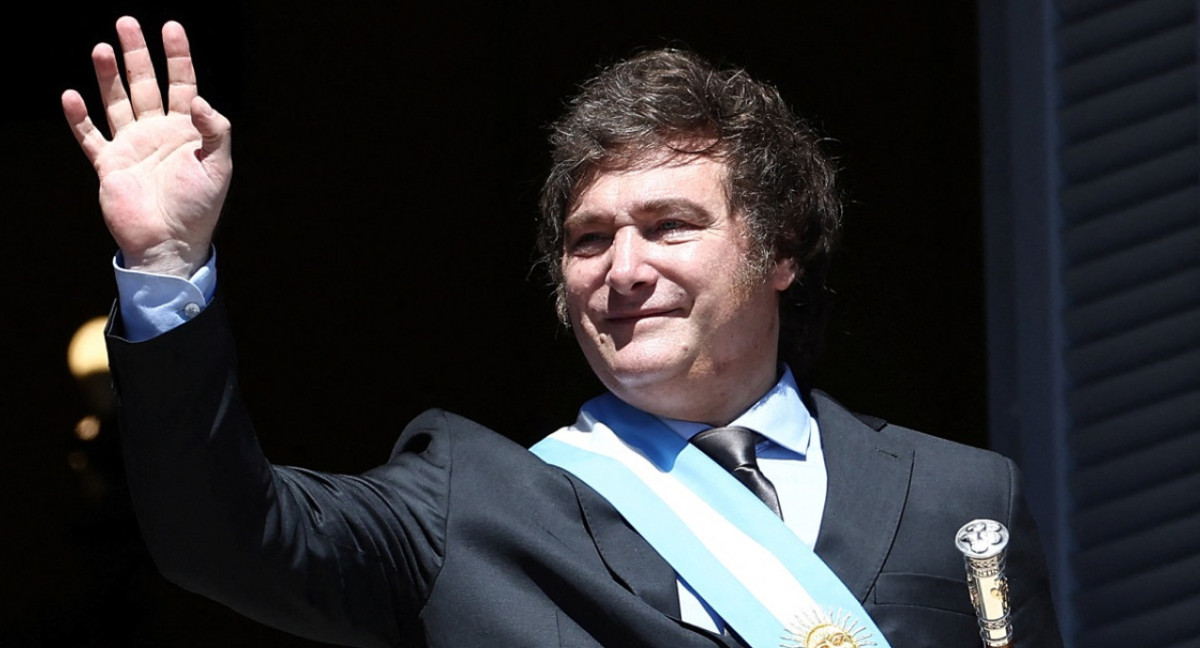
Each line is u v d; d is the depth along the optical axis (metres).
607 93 9.13
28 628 19.20
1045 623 9.24
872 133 17.14
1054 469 11.84
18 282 21.69
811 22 17.78
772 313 9.34
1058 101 11.97
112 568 19.45
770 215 9.12
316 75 21.86
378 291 22.08
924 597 8.70
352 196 22.03
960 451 9.37
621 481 8.78
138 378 7.36
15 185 21.80
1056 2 11.98
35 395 21.38
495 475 8.57
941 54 16.84
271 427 21.95
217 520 7.46
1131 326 11.76
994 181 12.44
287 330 22.00
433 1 21.73
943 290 16.48
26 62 21.62
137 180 7.58
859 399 16.56
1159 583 11.49
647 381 8.84
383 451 22.05
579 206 8.95
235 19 21.66
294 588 7.76
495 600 8.19
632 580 8.40
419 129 21.89
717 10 18.64
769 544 8.63
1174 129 11.66
